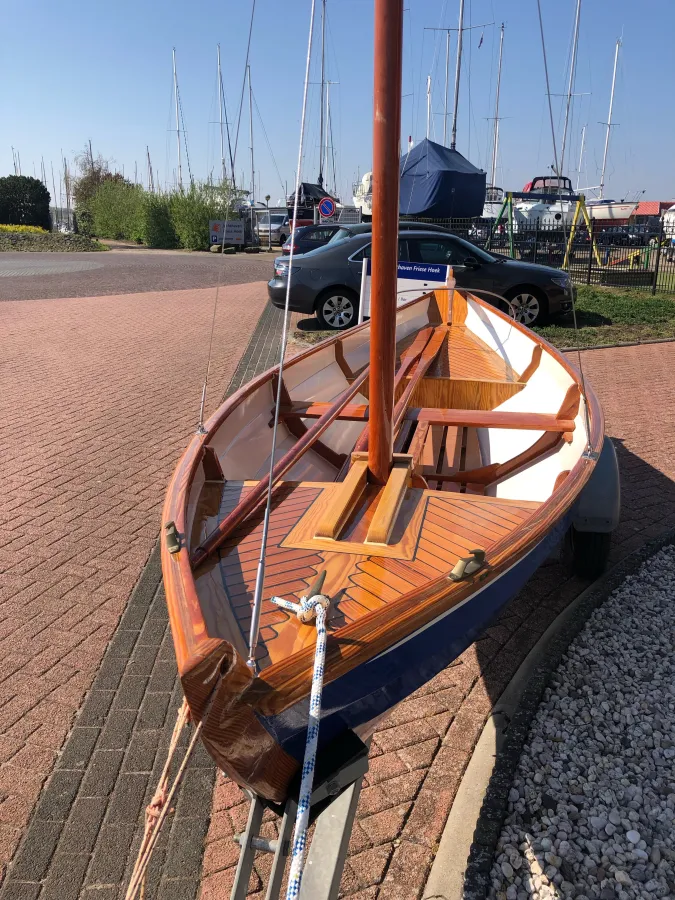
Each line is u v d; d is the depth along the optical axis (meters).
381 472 3.03
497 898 2.36
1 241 32.19
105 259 27.30
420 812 2.70
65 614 3.93
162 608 4.00
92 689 3.36
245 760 1.75
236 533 2.77
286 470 3.14
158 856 2.54
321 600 2.11
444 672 3.52
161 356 10.27
